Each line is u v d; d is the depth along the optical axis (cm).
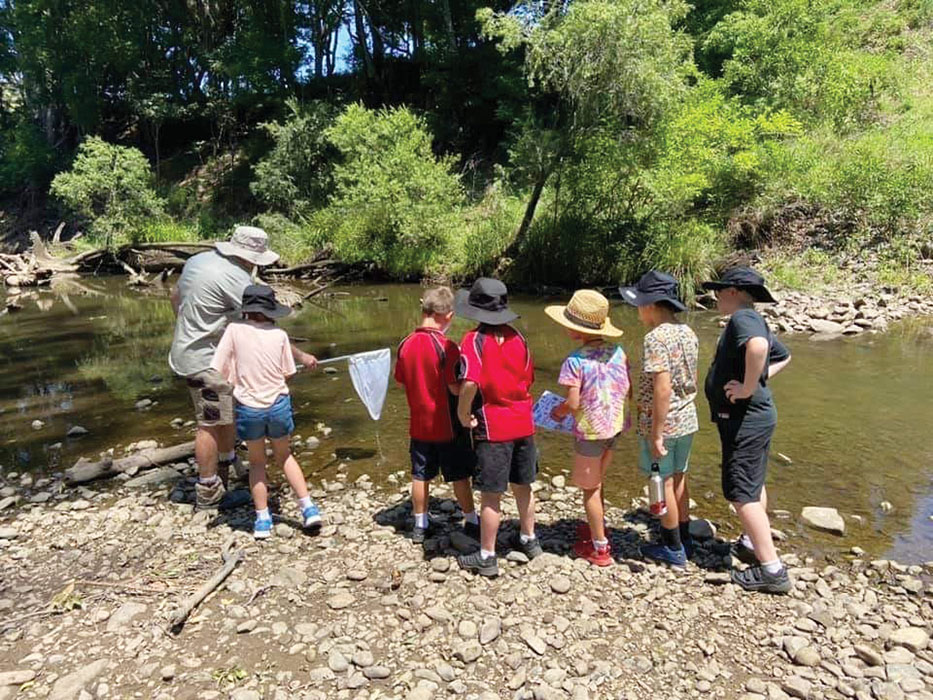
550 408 386
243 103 2920
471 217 1844
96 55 2964
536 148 1464
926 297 1097
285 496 491
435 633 320
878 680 283
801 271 1236
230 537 422
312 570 381
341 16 2897
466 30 2484
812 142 1494
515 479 377
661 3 1366
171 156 3203
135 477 534
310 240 1923
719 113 1468
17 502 493
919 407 645
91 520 453
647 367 354
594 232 1459
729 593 352
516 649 306
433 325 396
